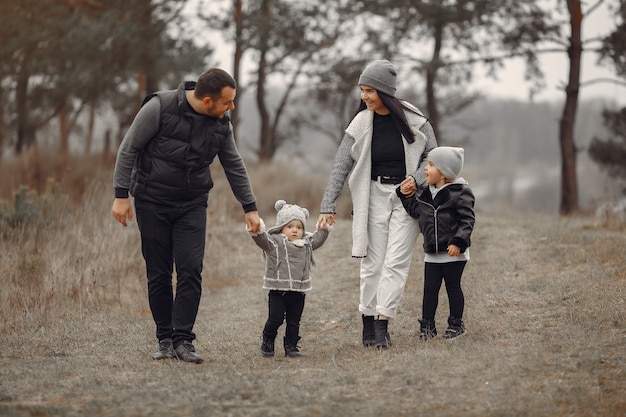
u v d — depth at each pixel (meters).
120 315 8.01
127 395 4.81
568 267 8.67
